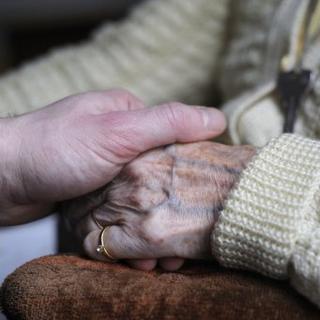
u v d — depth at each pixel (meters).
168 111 0.58
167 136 0.58
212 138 0.62
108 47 0.89
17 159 0.58
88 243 0.58
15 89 0.86
